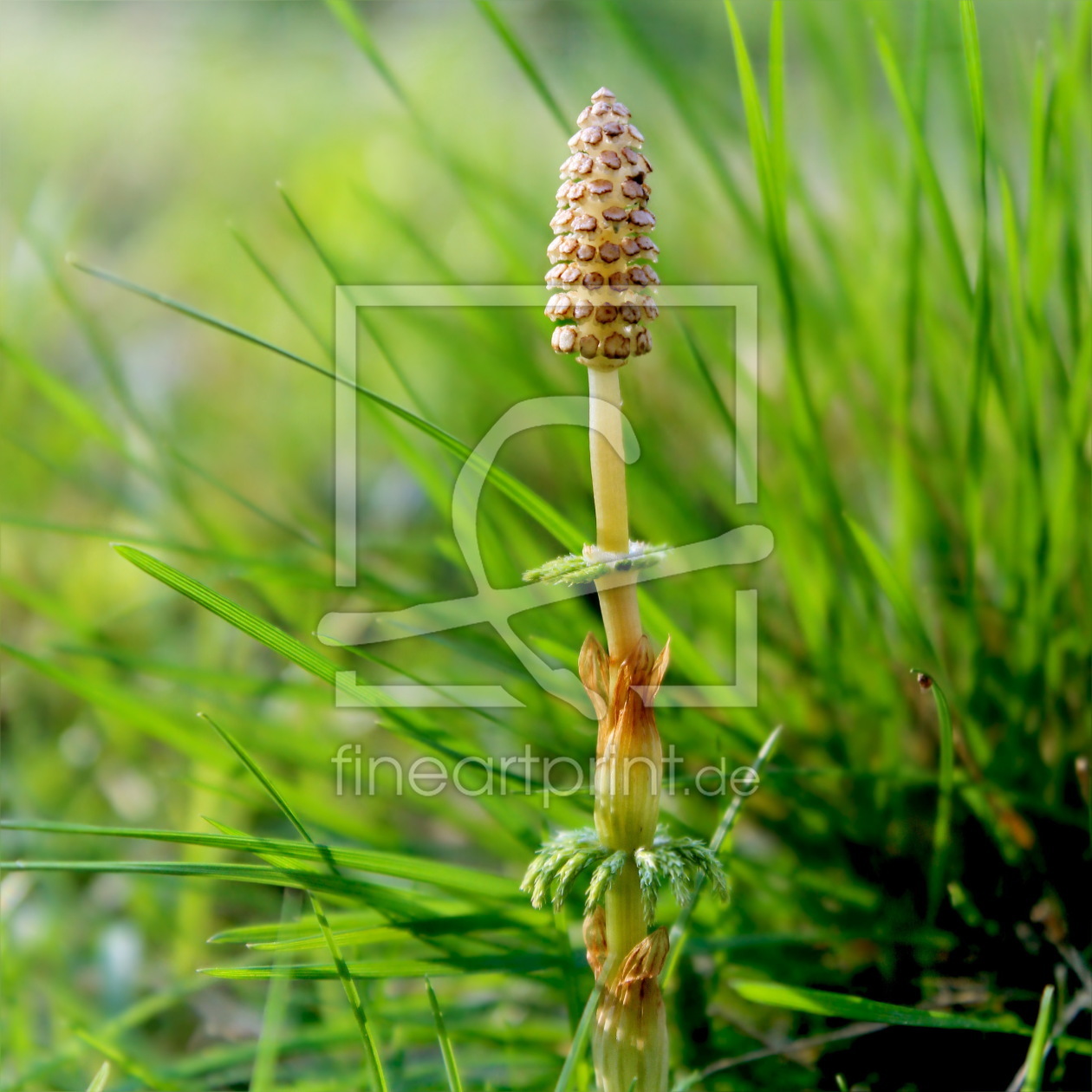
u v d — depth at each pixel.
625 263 0.36
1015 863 0.41
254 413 0.76
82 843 0.45
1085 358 0.41
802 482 0.42
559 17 1.03
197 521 0.46
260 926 0.39
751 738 0.42
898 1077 0.40
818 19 0.47
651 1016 0.36
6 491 0.63
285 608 0.46
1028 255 0.41
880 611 0.42
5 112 1.32
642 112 0.59
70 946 0.44
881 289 0.45
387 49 1.38
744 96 0.40
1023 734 0.41
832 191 0.58
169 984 0.43
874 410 0.45
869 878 0.42
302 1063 0.42
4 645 0.41
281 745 0.43
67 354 0.81
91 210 1.07
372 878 0.42
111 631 0.57
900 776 0.41
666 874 0.36
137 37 1.58
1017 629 0.42
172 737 0.42
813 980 0.41
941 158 0.52
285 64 1.38
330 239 0.85
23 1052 0.40
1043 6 0.48
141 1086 0.40
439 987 0.42
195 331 0.85
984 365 0.40
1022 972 0.41
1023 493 0.42
